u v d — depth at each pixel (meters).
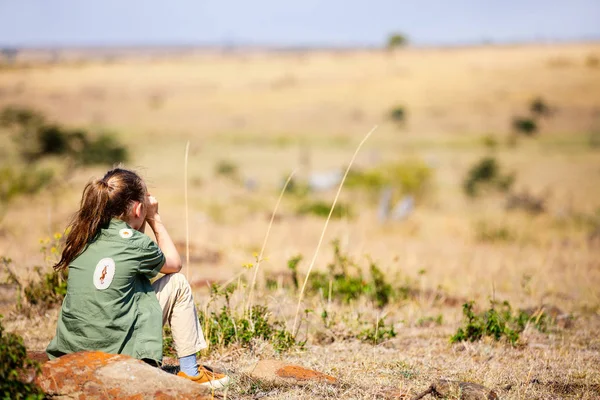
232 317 9.32
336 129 125.81
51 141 54.38
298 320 10.66
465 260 19.39
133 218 6.80
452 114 135.75
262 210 35.81
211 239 22.31
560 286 15.70
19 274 11.59
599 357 9.33
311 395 7.11
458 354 9.43
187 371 7.05
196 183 53.16
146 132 115.56
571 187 56.19
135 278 6.66
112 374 6.10
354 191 42.69
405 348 9.73
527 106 140.00
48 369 6.18
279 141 105.88
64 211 27.08
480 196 48.78
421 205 41.72
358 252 17.56
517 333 10.34
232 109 147.75
